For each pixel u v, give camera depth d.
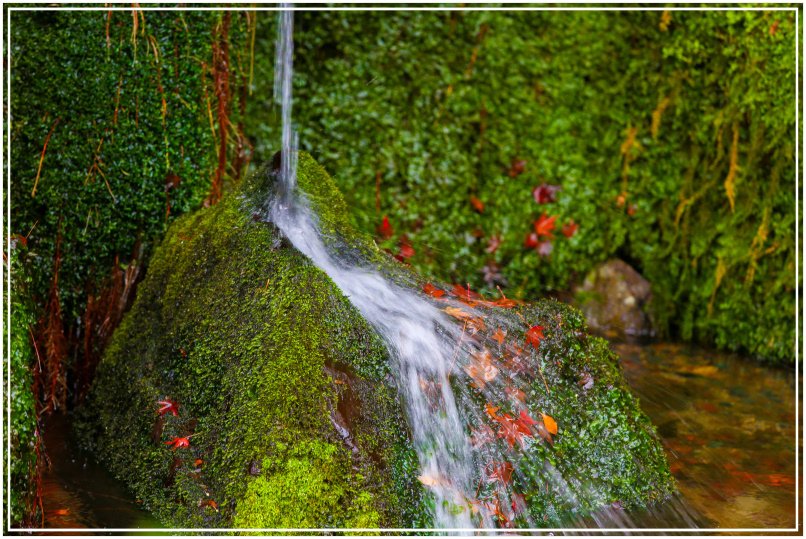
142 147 3.64
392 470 2.62
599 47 4.79
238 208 3.18
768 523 2.89
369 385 2.70
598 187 4.91
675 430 3.68
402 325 2.83
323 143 4.55
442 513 2.63
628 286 4.86
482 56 4.73
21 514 2.60
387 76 4.64
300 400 2.56
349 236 3.07
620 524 2.75
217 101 3.77
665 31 4.66
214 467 2.65
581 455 2.80
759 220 4.43
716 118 4.54
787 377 4.29
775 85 4.24
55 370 3.61
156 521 2.74
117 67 3.55
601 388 2.89
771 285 4.43
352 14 4.56
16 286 2.71
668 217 4.84
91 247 3.68
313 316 2.73
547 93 4.82
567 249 4.89
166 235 3.47
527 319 2.93
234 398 2.69
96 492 2.96
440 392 2.76
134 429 3.10
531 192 4.86
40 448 2.88
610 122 4.87
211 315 2.97
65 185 3.60
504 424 2.75
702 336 4.79
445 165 4.73
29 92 3.50
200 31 3.65
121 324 3.44
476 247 4.79
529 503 2.71
